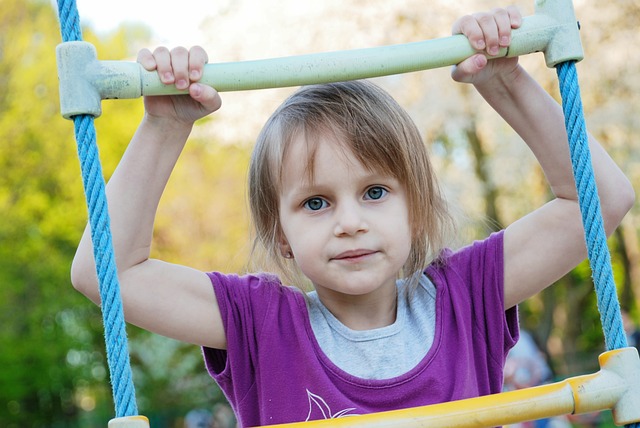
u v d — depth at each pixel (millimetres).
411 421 1264
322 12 7000
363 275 1459
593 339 11867
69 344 10562
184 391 11273
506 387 5762
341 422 1262
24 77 10023
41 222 10008
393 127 1557
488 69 1514
